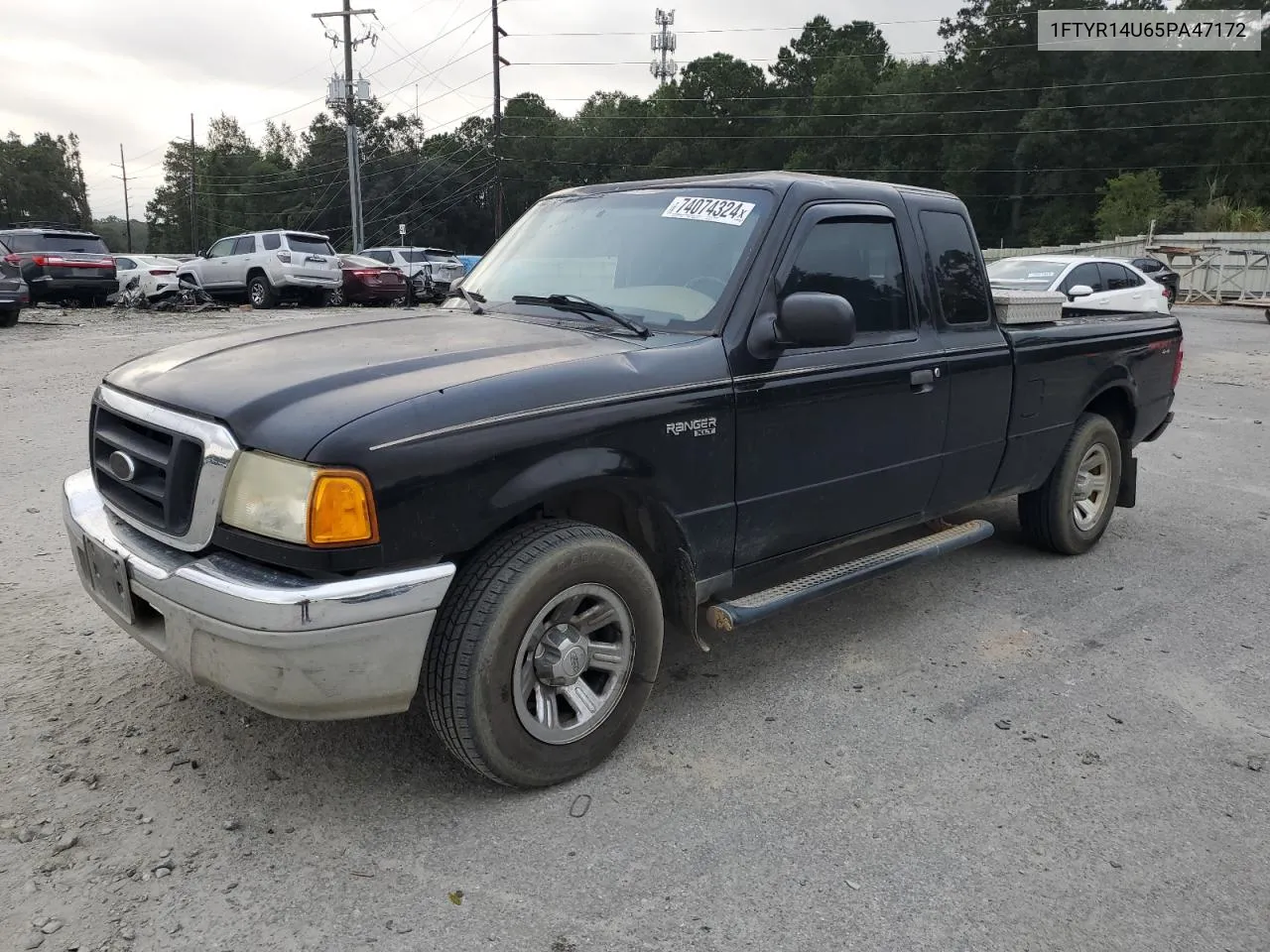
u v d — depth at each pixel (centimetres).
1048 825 277
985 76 7475
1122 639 417
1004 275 1378
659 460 294
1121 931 234
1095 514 534
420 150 8238
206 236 9469
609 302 347
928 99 7562
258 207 8819
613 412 281
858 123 7900
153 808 272
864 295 370
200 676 250
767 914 236
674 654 392
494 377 270
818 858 259
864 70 8094
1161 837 273
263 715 326
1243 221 4431
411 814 274
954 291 414
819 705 348
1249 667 390
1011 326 448
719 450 312
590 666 293
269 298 2097
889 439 377
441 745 312
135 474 276
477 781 292
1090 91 7038
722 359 313
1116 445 531
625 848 261
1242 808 288
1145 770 309
